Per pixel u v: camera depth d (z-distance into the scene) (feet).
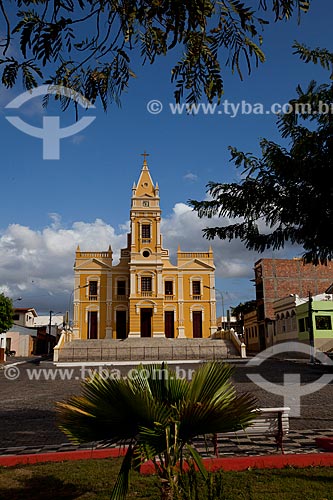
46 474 21.97
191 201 22.11
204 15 10.46
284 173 18.93
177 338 155.53
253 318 180.96
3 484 20.56
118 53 12.01
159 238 165.48
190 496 12.96
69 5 10.14
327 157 17.93
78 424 14.08
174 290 166.61
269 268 165.07
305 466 22.93
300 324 131.44
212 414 13.55
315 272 166.30
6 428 35.76
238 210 20.88
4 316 109.91
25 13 10.21
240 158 20.16
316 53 17.78
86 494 19.15
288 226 20.47
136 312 157.38
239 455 25.13
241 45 10.99
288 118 18.61
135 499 18.33
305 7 10.39
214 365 14.96
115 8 10.99
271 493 18.63
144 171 173.78
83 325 162.91
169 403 14.57
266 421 26.00
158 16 10.49
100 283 165.78
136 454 13.65
